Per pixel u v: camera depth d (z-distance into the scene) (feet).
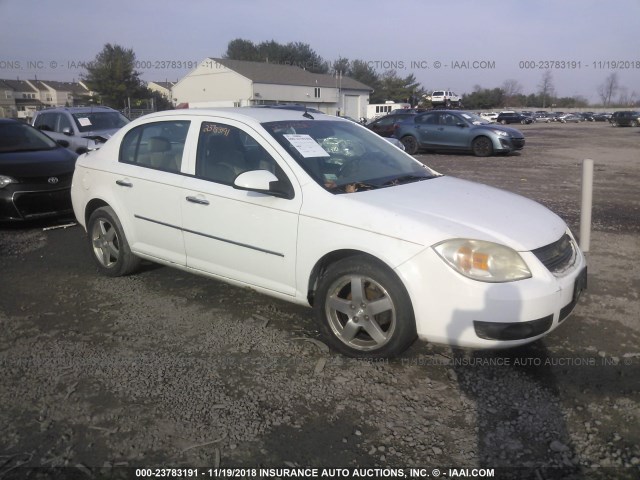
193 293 15.83
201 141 14.53
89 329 13.51
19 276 17.51
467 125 58.49
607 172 41.96
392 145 16.17
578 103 311.27
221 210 13.53
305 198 12.22
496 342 10.44
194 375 11.32
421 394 10.60
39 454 8.91
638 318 13.91
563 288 10.86
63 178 23.97
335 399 10.44
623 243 20.95
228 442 9.21
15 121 27.58
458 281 10.41
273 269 12.85
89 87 167.94
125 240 16.37
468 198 12.73
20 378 11.21
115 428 9.57
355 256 11.57
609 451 8.93
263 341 12.82
